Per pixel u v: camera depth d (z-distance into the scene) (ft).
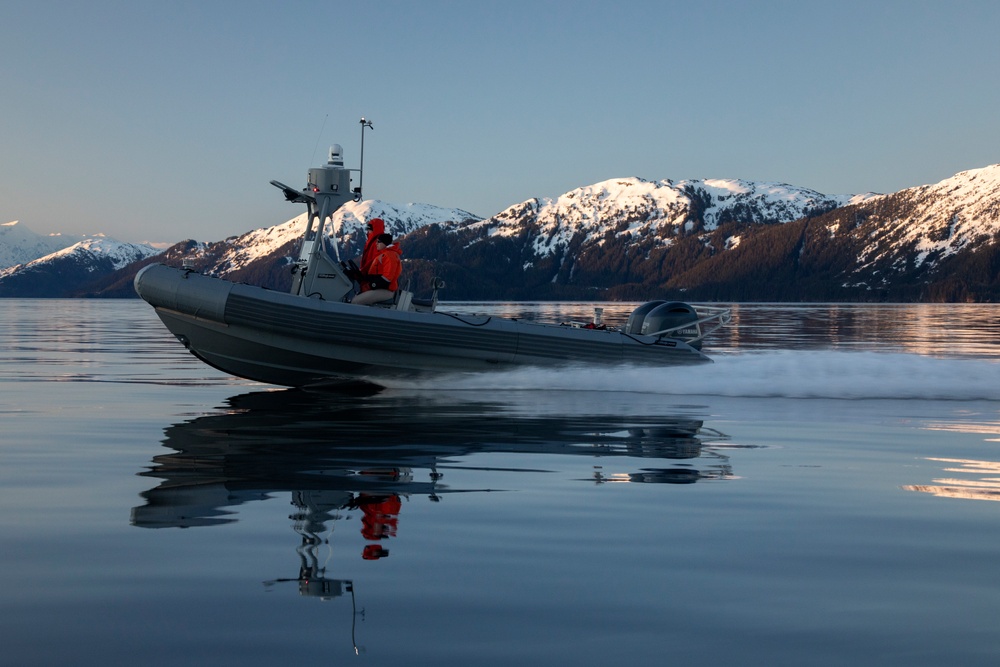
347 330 36.78
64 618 10.28
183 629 9.96
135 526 14.40
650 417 29.60
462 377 38.93
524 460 21.06
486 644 9.59
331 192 38.83
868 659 9.21
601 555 12.91
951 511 15.79
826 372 38.58
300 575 11.89
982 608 10.70
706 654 9.34
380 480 18.40
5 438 24.52
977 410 31.68
